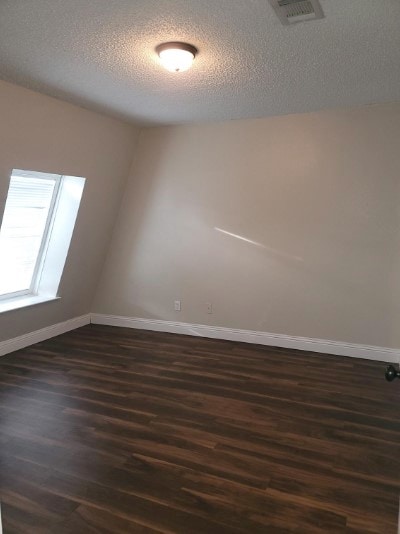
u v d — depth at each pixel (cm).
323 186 377
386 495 194
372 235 367
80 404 284
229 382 325
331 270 384
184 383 322
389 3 176
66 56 235
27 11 185
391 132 351
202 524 176
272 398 297
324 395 303
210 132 411
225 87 292
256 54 231
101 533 170
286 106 349
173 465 217
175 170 429
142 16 189
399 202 356
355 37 210
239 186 407
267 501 190
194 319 443
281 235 397
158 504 187
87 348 400
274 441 241
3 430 249
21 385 313
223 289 427
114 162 412
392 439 243
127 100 320
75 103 326
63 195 390
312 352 396
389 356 371
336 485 202
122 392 304
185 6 179
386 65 249
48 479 204
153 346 409
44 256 410
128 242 459
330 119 368
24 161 311
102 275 475
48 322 423
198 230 428
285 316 406
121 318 475
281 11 183
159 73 262
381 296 370
